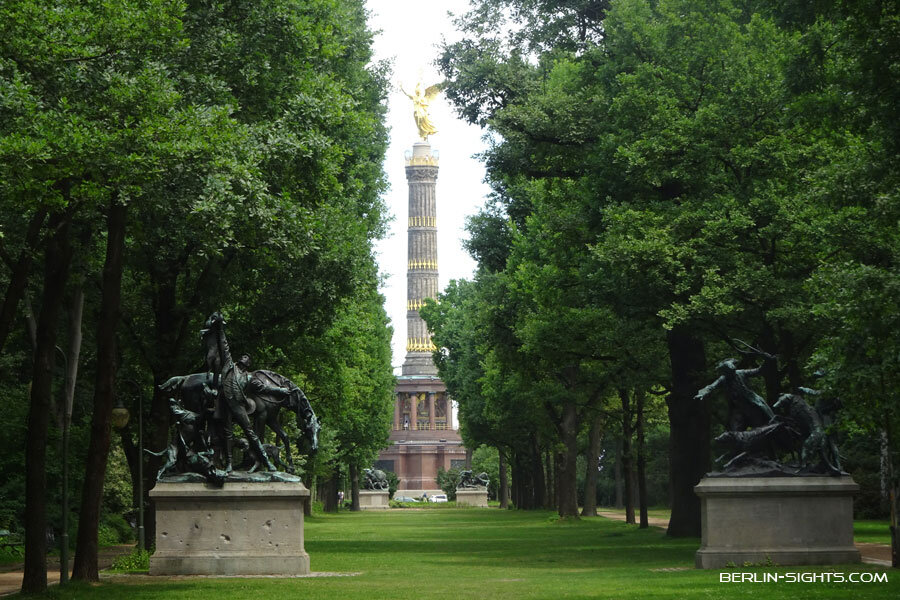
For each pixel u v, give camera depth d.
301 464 79.44
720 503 35.38
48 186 25.16
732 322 45.66
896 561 32.78
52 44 25.28
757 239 43.72
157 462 44.62
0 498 51.84
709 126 44.25
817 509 35.28
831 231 34.47
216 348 36.03
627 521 78.31
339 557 45.25
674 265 43.03
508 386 90.62
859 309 28.12
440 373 129.00
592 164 49.00
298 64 39.22
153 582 32.44
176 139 27.19
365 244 49.97
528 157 53.34
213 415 35.62
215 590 29.88
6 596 28.09
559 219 50.94
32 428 29.41
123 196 26.77
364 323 65.75
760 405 36.12
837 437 36.12
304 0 41.47
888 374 29.14
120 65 27.52
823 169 31.14
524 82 54.53
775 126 43.50
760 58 45.31
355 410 95.25
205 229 30.66
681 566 37.62
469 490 162.50
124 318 45.38
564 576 34.56
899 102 28.09
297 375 61.50
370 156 62.44
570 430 85.94
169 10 27.83
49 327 29.83
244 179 30.78
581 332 56.31
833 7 29.73
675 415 53.56
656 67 47.19
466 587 30.48
